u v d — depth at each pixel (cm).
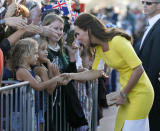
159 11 1348
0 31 1103
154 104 1298
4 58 1091
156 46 1305
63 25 1223
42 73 1120
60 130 1176
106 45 1055
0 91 882
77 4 1530
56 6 1372
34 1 1253
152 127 1307
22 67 1048
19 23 1069
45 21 1210
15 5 1132
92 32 1044
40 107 1107
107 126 1866
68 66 1260
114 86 2541
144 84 1068
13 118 962
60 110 1170
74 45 1277
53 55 1210
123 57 1034
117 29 1062
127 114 1073
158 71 1295
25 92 997
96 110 1401
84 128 1327
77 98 1201
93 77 1158
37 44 1083
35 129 1078
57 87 1152
